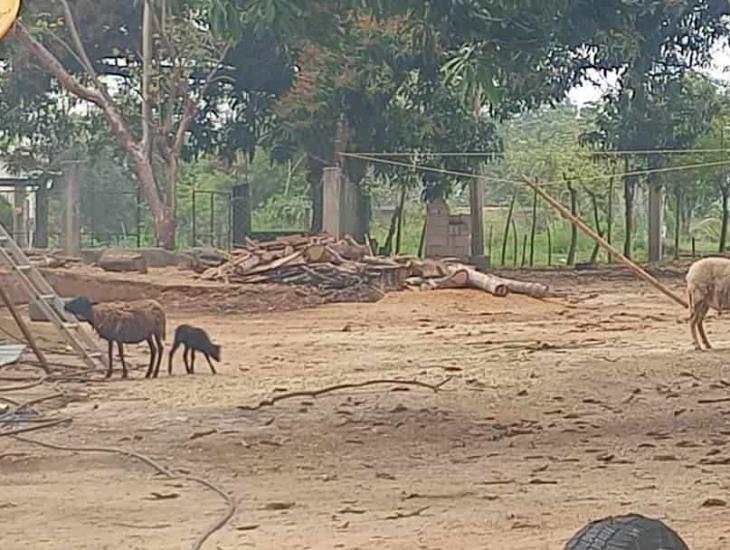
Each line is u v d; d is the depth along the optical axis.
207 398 14.76
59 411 13.91
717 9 41.47
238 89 41.81
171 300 27.53
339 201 35.88
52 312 17.42
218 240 42.69
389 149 39.59
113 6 40.12
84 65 37.06
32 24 38.66
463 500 9.35
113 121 36.91
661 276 38.94
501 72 13.86
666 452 11.45
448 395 14.86
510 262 46.62
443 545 7.82
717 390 15.23
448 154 39.34
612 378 16.12
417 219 49.59
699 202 49.88
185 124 38.19
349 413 13.54
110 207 42.50
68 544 7.97
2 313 21.81
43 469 10.77
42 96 42.47
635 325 24.19
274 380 16.31
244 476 10.42
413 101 39.34
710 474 10.41
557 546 7.75
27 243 38.09
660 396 14.80
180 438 12.16
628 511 8.88
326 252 29.84
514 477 10.30
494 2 13.01
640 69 42.41
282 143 40.91
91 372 17.12
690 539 7.96
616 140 43.34
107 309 16.64
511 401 14.44
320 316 26.27
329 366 17.91
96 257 34.16
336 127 39.06
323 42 13.70
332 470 10.69
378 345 20.81
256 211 52.62
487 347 20.36
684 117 43.16
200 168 52.44
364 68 37.25
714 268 19.75
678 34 42.22
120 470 10.73
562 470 10.63
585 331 23.11
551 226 48.56
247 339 21.95
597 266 42.09
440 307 27.80
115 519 8.73
